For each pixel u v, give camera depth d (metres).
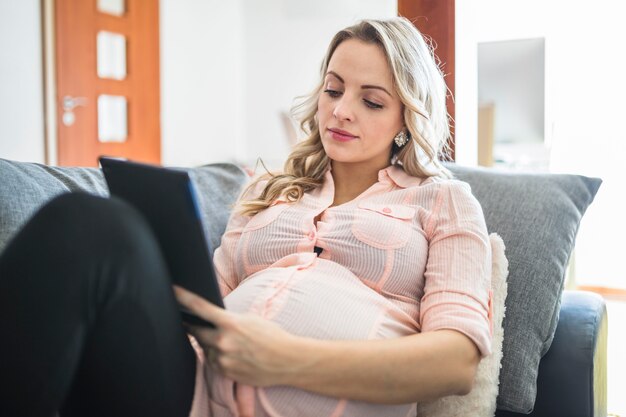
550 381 1.31
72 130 4.42
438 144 1.50
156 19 5.06
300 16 5.63
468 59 2.49
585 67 3.83
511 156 3.02
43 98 4.24
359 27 1.42
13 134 4.04
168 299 0.92
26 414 0.82
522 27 3.88
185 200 0.90
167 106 5.29
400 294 1.28
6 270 0.83
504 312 1.33
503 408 1.29
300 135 1.62
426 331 1.15
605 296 3.94
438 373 1.05
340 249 1.29
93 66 4.55
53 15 4.25
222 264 1.44
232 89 5.94
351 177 1.47
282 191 1.45
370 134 1.38
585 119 3.88
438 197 1.34
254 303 1.13
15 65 4.03
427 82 1.43
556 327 1.37
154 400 0.93
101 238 0.85
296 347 1.00
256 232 1.38
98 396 0.94
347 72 1.37
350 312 1.14
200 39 5.55
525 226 1.46
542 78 2.83
